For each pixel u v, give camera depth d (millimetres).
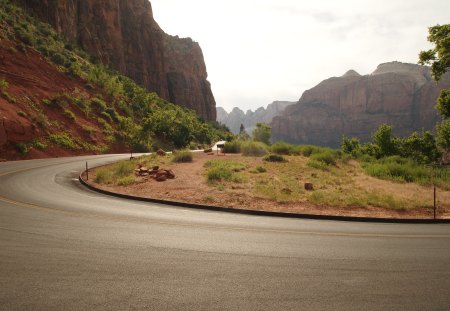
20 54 45188
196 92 173875
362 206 13352
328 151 34875
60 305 4109
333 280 5258
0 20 47938
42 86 43750
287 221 10445
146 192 14750
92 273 5180
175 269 5488
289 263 6035
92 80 58688
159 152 32125
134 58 126000
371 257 6586
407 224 10789
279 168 23688
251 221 10125
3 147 29375
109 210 10875
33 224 8336
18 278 4895
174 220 9680
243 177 18688
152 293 4539
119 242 6992
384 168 23859
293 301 4449
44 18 75625
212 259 6094
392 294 4773
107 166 25391
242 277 5254
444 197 15750
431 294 4805
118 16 112438
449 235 8969
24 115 34719
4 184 15898
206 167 22812
